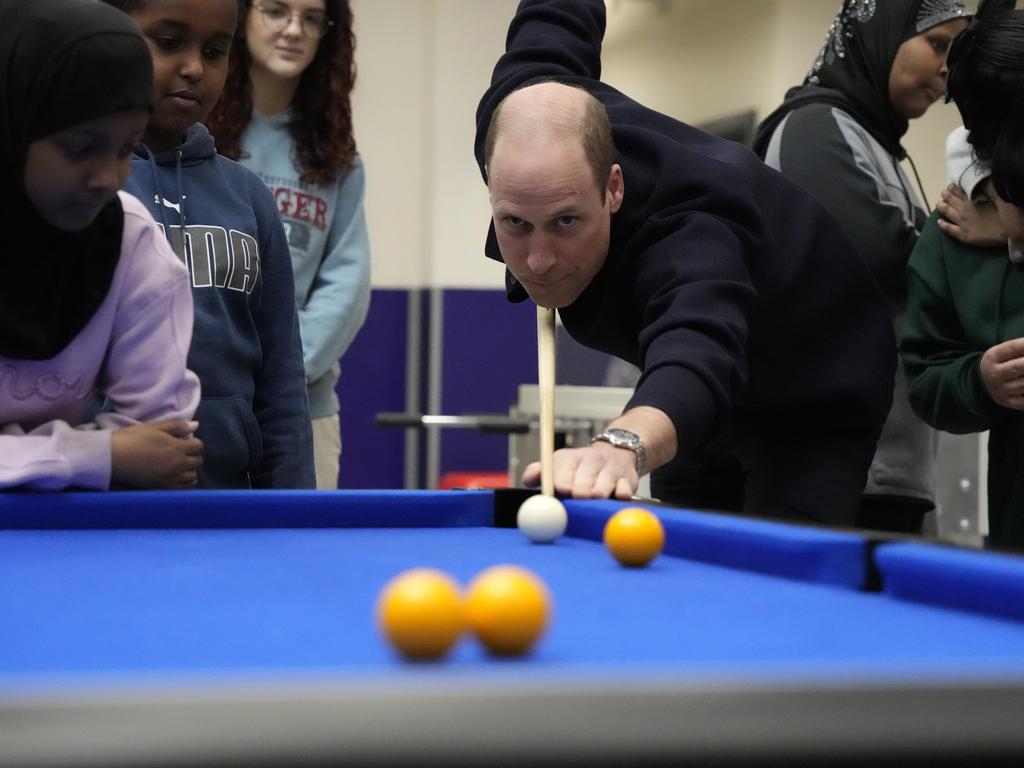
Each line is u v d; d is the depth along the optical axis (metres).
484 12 7.24
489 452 7.07
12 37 1.82
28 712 0.74
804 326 2.65
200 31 2.44
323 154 3.62
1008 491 2.76
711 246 2.28
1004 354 2.58
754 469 2.86
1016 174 2.52
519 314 7.14
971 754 0.78
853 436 2.79
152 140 2.58
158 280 2.15
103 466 2.05
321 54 3.62
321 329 3.58
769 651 1.08
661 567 1.63
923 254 2.95
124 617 1.23
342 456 7.07
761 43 7.07
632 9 7.41
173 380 2.17
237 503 2.05
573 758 0.75
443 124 7.21
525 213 2.19
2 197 1.90
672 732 0.77
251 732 0.74
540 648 1.08
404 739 0.75
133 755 0.73
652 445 2.01
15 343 1.99
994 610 1.26
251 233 2.66
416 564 1.64
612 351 2.62
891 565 1.37
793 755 0.77
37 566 1.58
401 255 7.19
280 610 1.28
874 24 3.28
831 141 3.18
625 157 2.42
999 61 2.54
